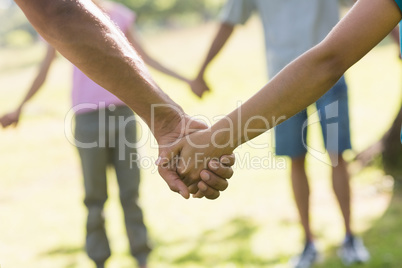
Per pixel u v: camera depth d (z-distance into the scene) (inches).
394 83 454.6
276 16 168.2
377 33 77.5
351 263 171.2
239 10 181.3
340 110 165.9
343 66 79.8
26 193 302.5
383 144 250.7
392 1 75.7
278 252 186.4
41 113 530.9
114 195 273.4
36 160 374.9
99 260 169.8
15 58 1214.9
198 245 199.6
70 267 193.2
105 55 79.8
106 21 81.5
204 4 1924.2
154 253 194.7
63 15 77.0
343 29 78.4
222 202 247.4
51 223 245.6
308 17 166.1
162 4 1867.6
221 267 178.1
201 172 93.5
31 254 208.5
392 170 247.3
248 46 755.4
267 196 248.1
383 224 201.3
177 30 1262.3
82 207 267.6
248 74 589.3
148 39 1130.7
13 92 730.2
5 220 254.2
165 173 95.7
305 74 80.6
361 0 78.6
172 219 232.8
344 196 172.7
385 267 167.6
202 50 847.1
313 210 223.5
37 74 177.5
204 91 187.2
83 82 166.2
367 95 433.7
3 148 413.7
